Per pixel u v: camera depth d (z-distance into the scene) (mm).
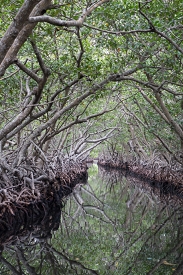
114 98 25562
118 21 12672
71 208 19250
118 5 11883
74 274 8680
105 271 8922
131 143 36000
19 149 15617
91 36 13664
